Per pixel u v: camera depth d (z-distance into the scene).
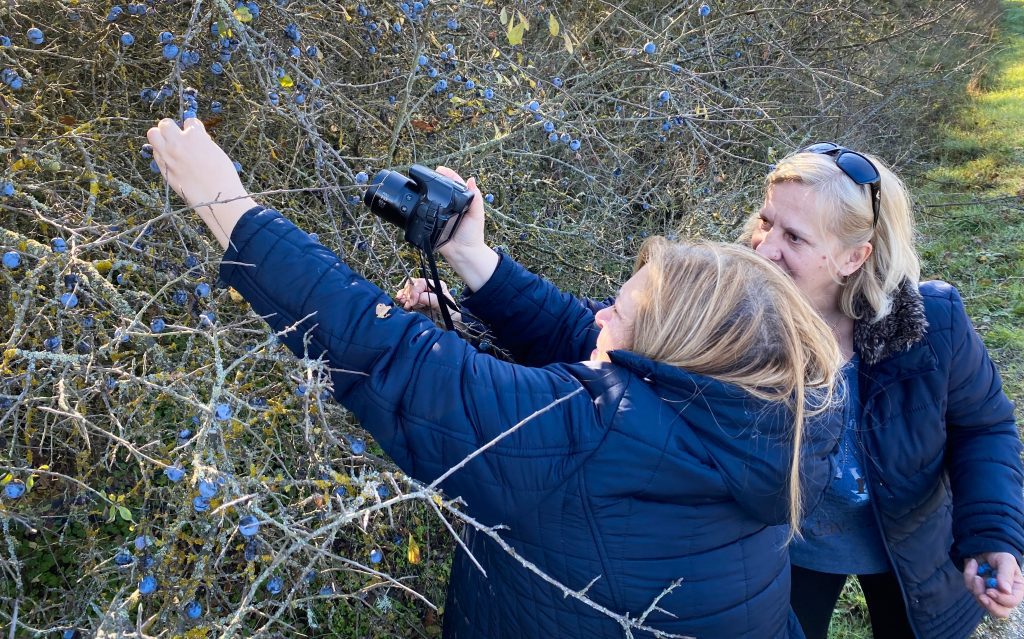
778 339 0.97
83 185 1.61
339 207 1.86
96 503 1.52
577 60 2.88
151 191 1.56
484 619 1.17
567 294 1.47
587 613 1.01
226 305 1.60
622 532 0.96
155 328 1.28
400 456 1.01
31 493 1.55
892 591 1.61
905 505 1.45
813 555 1.56
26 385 1.25
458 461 0.96
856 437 1.44
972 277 4.60
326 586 1.43
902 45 5.34
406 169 1.96
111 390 1.25
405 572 1.81
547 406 0.93
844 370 1.43
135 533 1.46
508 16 2.35
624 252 2.69
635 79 2.98
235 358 1.53
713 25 3.43
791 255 1.37
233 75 1.68
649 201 2.93
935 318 1.38
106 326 1.56
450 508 0.91
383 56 2.08
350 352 0.99
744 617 1.04
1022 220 5.26
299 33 1.71
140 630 0.96
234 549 1.54
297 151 1.77
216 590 1.36
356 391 1.01
